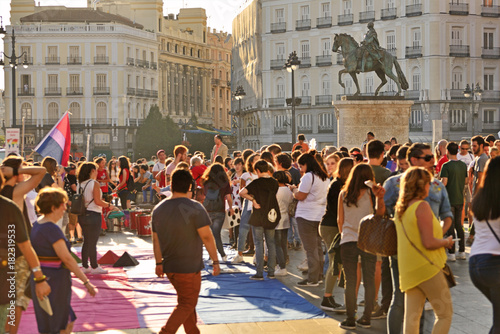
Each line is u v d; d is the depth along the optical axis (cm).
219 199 1340
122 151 8450
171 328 727
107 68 8375
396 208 680
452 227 1291
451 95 6431
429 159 776
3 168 772
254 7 7600
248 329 862
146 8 9544
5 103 8444
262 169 1162
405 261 668
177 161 1520
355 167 845
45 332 693
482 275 626
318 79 7069
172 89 10262
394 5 6612
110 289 1115
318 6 7038
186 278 727
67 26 8356
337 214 934
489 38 6562
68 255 693
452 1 6412
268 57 7369
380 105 2514
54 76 8400
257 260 1180
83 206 1229
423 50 6438
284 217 1197
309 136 7138
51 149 1582
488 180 627
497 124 6588
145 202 2581
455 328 846
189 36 10794
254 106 7650
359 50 2550
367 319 861
